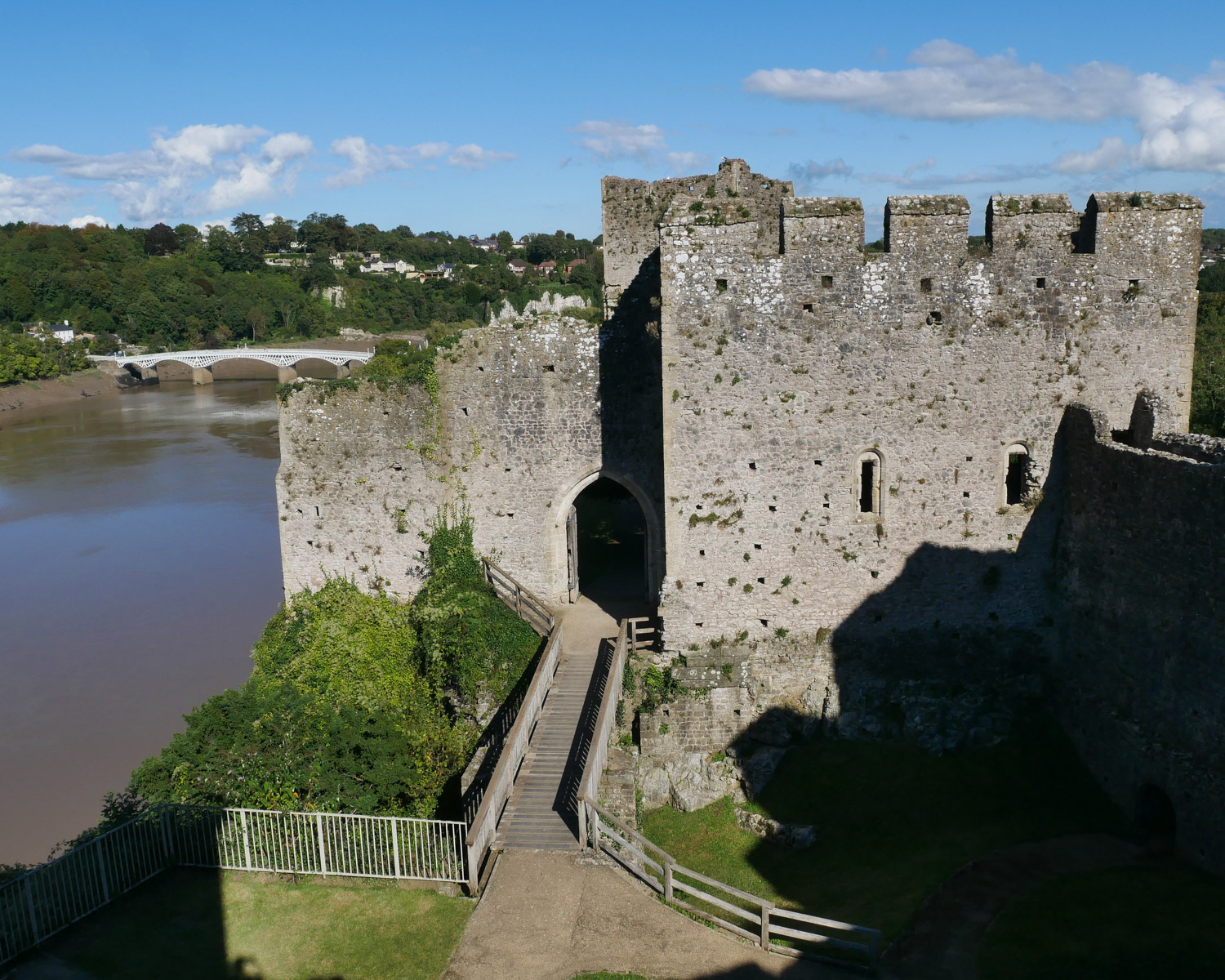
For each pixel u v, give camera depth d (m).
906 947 15.08
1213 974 14.05
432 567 25.86
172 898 14.65
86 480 67.12
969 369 21.34
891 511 21.94
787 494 21.89
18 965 13.12
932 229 20.91
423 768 19.17
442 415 25.47
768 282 21.05
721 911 16.25
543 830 16.41
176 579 46.50
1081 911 15.89
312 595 26.83
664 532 24.55
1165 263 20.98
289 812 15.20
